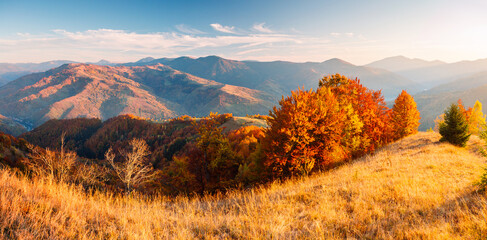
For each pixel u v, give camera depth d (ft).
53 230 11.85
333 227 15.87
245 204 23.32
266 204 22.52
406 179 26.43
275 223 16.85
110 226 14.15
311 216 18.06
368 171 36.27
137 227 14.87
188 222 17.28
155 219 17.20
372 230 14.76
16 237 10.66
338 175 36.01
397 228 14.44
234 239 14.65
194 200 28.14
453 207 17.04
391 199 20.75
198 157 80.23
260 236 14.44
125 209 18.99
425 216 16.26
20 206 12.90
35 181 17.80
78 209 15.40
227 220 17.69
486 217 13.38
